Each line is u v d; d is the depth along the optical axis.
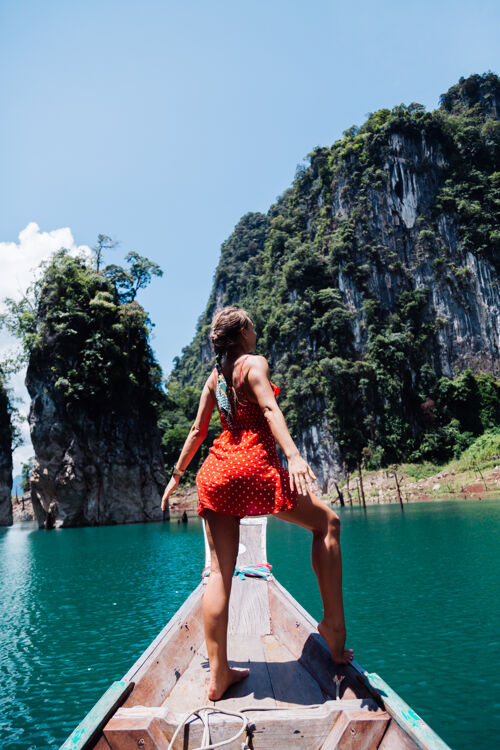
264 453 1.93
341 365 77.31
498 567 12.05
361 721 1.50
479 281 84.25
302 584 11.15
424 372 78.88
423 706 4.76
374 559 14.45
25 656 7.00
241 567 4.32
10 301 44.22
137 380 46.81
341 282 86.50
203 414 2.26
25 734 4.63
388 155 91.75
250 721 1.56
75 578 14.22
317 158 102.38
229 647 2.73
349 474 72.44
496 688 5.09
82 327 43.66
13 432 54.34
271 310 94.31
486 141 96.25
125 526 39.06
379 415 75.00
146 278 51.34
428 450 71.81
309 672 2.23
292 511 1.95
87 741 1.41
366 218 88.62
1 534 37.06
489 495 44.97
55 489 41.41
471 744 4.02
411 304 82.25
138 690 1.87
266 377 1.92
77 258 47.72
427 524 24.08
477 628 7.17
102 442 42.78
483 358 81.19
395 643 6.66
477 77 107.94
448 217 88.81
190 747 1.54
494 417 75.69
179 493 79.38
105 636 7.93
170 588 11.94
